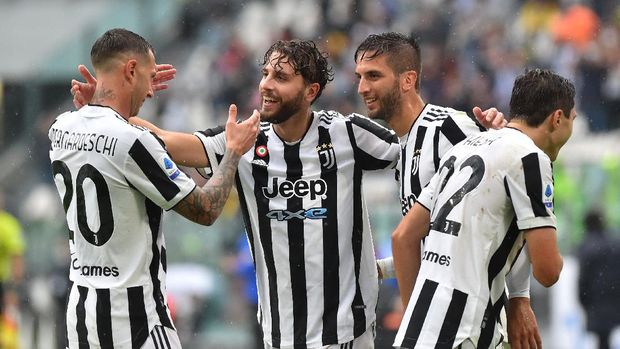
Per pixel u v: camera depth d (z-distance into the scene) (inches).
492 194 681.6
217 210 702.5
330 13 2534.5
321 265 758.5
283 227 759.1
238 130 719.7
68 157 692.7
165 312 703.1
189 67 2674.7
